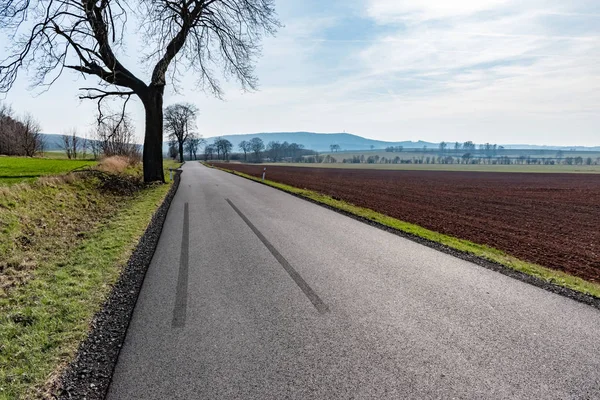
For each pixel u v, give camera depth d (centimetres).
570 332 417
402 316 455
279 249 775
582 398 303
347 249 782
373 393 307
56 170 1998
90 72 1794
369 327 426
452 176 5612
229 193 1880
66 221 1026
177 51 1995
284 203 1515
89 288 545
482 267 667
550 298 520
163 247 788
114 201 1503
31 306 480
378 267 656
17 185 1117
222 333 412
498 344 389
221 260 692
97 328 424
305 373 336
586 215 1703
